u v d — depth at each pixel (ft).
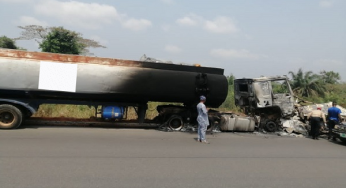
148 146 25.72
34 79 31.40
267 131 39.19
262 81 38.50
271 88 38.58
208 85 37.06
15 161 18.79
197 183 16.47
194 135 33.63
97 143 25.71
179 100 37.06
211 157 22.89
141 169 18.58
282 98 38.78
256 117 39.27
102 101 35.73
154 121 39.73
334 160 23.99
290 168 20.76
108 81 33.40
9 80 30.66
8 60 31.07
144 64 35.42
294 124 39.42
